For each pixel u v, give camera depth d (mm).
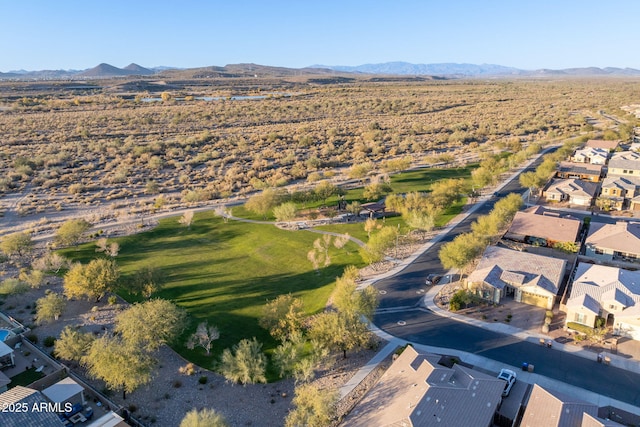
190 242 77938
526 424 33250
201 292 60469
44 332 50250
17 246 69125
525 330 48250
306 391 36688
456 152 146750
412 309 53156
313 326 46875
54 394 37656
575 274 56219
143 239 79125
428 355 41031
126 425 35875
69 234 73375
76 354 43812
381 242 64438
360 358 44656
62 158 133875
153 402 39406
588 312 46938
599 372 41375
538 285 52562
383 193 97125
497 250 60875
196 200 100625
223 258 71312
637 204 86312
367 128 190500
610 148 130625
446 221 83000
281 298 49844
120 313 52531
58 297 54312
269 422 37062
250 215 91125
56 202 100250
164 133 181625
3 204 98438
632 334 46031
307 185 112938
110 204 100250
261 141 163750
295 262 68500
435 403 33688
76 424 36219
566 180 96875
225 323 52562
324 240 74250
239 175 120875
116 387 39562
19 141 154750
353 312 46594
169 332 45375
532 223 71812
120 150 146625
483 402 34812
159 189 110312
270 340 49125
